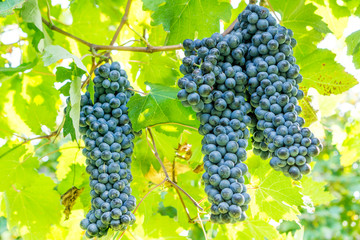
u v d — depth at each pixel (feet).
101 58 2.62
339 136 3.65
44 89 3.04
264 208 2.88
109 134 2.26
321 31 2.74
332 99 3.36
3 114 3.04
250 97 2.17
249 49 2.15
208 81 2.04
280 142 2.01
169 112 2.49
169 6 2.66
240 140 2.05
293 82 2.13
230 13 2.67
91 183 2.20
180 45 2.67
